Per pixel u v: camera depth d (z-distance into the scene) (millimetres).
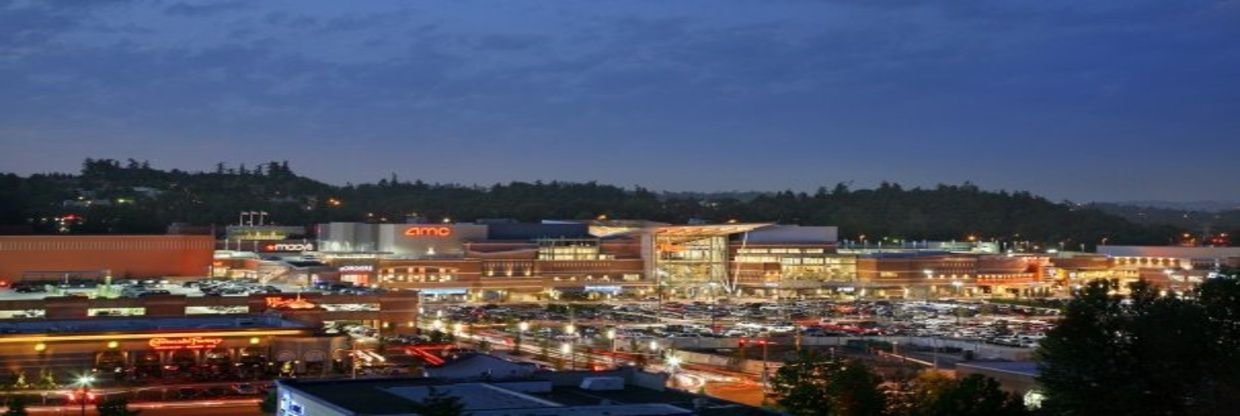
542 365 176625
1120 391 93250
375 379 92062
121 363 159375
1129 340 97188
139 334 160250
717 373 168000
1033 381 119125
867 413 106062
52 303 199750
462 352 173875
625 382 93312
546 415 77625
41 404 136750
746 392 146875
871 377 110688
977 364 136500
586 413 78875
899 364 160750
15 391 140500
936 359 157375
